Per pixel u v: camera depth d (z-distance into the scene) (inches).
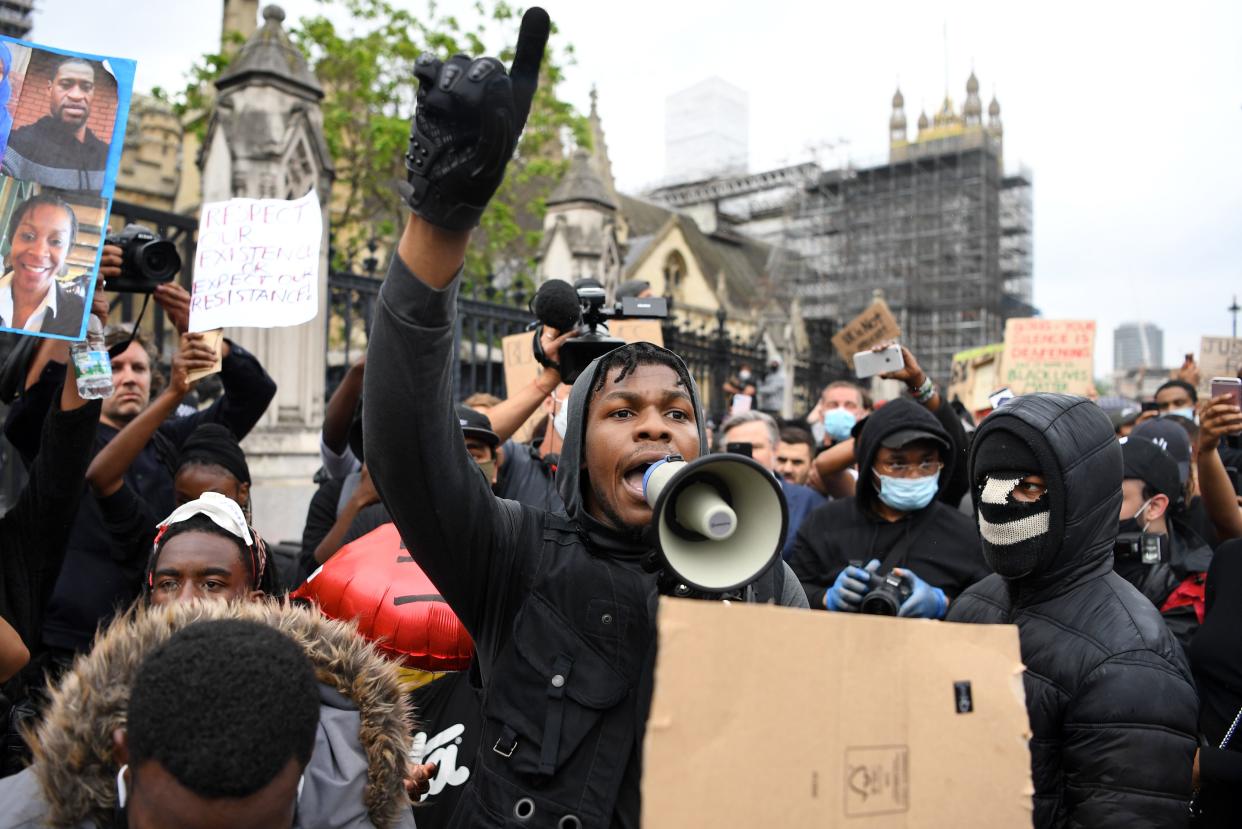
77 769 50.1
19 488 223.1
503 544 61.5
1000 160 1860.2
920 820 42.5
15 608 92.7
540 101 665.0
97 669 52.9
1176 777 65.5
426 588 87.0
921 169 1731.1
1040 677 72.6
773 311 1296.8
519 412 133.7
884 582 96.7
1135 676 68.4
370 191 684.7
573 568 59.5
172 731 41.2
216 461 124.3
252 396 154.3
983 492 80.2
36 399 114.1
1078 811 67.7
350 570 91.3
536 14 46.9
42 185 93.7
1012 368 274.5
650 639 56.2
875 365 163.8
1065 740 70.7
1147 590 119.0
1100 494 76.8
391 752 58.4
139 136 780.6
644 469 59.5
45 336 92.6
